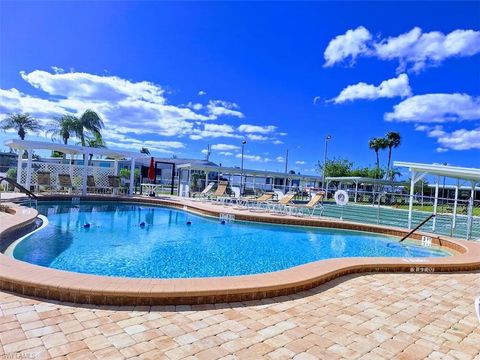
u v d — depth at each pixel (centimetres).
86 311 308
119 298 326
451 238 885
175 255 674
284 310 340
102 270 550
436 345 277
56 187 1689
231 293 354
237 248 785
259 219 1115
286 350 257
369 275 504
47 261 580
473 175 1059
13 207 995
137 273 546
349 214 1631
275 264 659
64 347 241
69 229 873
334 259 542
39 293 334
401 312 351
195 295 340
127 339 259
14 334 257
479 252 685
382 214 1733
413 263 542
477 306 267
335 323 313
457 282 489
